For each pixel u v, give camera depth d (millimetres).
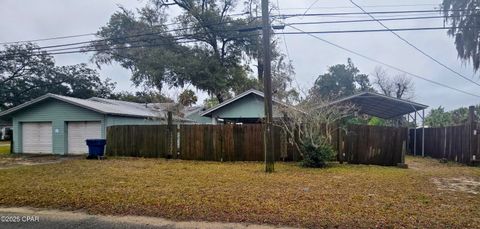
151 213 5426
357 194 6703
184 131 14320
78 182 8211
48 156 17344
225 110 18594
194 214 5336
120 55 29344
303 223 4848
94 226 4883
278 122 13273
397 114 23062
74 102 18359
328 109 13281
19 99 36625
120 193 6812
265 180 8508
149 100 30109
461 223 4781
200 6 28859
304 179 8688
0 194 6805
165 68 27094
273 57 28578
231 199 6234
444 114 24578
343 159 12797
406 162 13906
